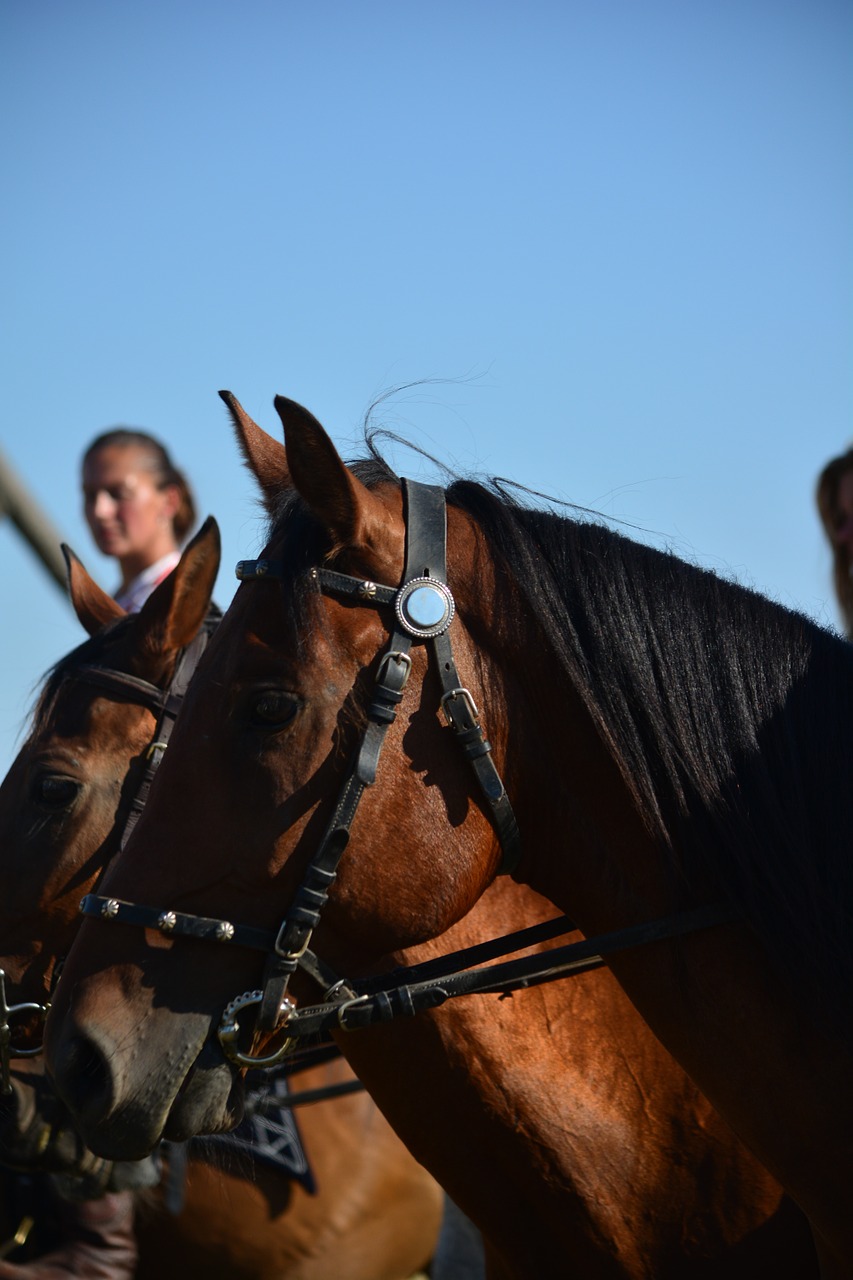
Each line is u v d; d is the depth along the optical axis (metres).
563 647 2.74
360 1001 2.69
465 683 2.69
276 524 2.87
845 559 5.84
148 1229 5.34
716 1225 3.38
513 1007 3.55
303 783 2.59
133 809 4.14
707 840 2.67
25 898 4.10
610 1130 3.45
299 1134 5.43
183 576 4.29
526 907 3.79
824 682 2.83
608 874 2.81
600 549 2.89
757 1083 2.65
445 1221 5.65
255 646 2.68
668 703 2.74
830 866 2.67
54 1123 4.40
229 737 2.65
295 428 2.62
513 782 2.77
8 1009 4.03
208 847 2.62
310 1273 5.38
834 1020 2.57
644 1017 2.82
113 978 2.60
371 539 2.71
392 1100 3.62
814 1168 2.61
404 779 2.62
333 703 2.61
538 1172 3.47
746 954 2.68
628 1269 3.41
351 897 2.60
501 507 2.88
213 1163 5.00
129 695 4.24
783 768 2.72
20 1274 4.79
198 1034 2.56
